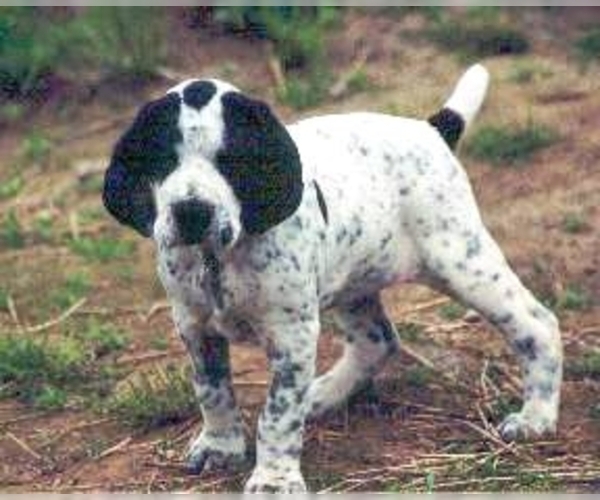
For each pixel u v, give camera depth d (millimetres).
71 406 8508
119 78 13117
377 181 7570
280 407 7215
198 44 13445
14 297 10164
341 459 7727
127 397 8438
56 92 13016
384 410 8227
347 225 7391
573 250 10078
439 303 9633
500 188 10875
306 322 7168
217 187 6590
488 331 9180
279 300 7082
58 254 10797
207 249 6812
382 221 7566
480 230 7836
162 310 9852
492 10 13391
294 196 6785
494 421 8086
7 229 11148
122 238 10977
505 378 8578
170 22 13594
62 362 8969
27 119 12836
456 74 12625
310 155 7391
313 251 7152
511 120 11695
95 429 8250
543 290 9711
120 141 6867
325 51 13180
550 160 11109
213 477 7621
